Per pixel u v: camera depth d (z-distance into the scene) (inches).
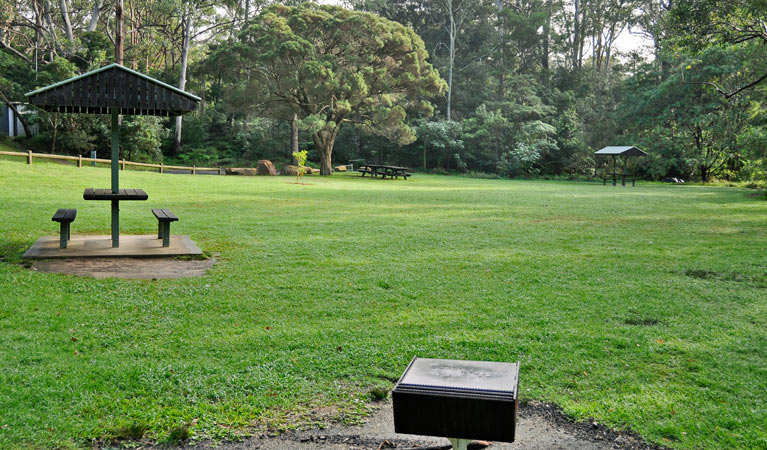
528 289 301.3
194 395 166.7
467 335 223.8
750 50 1294.3
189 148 1959.9
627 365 194.1
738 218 654.5
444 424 97.1
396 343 214.1
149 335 218.7
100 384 170.4
